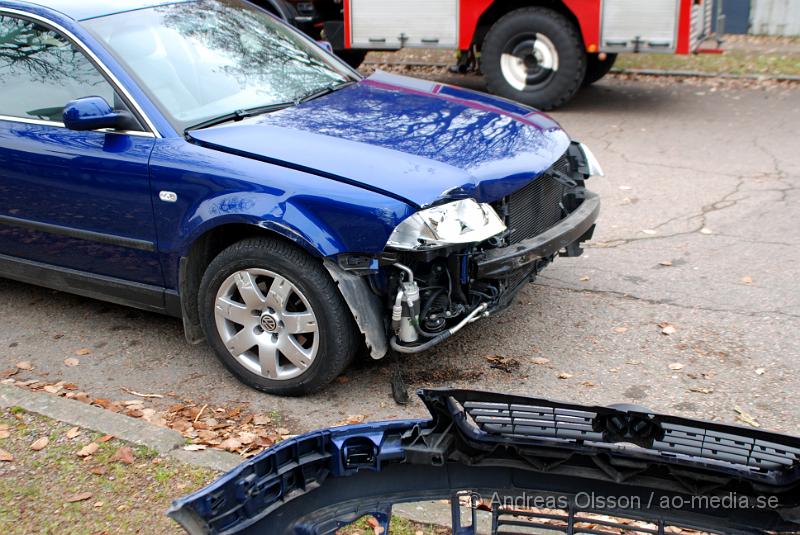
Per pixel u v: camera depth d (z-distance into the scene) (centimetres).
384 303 366
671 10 847
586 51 900
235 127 394
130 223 400
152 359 433
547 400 212
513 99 945
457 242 345
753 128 838
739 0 1312
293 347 376
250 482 209
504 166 384
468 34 941
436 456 228
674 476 215
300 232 349
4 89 434
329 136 387
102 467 332
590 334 448
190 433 362
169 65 421
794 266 521
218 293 388
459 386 400
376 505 236
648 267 531
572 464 224
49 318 482
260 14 519
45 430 358
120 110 398
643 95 1002
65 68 416
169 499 312
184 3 473
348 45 993
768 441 198
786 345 429
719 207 628
